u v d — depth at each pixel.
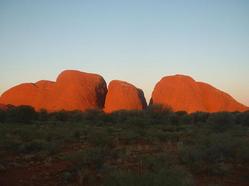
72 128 27.00
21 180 11.64
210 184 11.05
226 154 14.85
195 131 24.34
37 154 15.57
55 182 11.47
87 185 11.04
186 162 13.45
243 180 11.81
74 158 13.36
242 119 36.47
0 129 23.22
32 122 35.56
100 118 39.91
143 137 21.66
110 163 13.48
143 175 9.33
